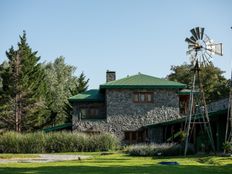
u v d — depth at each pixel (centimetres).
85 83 7469
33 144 4084
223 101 3941
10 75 5928
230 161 2258
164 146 3180
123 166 2045
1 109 5878
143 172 1725
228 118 2888
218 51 3167
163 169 1864
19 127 5928
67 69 8738
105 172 1723
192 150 3133
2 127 5916
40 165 2145
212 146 3020
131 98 4703
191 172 1725
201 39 3152
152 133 4653
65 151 4125
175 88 4675
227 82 6662
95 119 4728
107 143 4188
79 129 4716
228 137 3106
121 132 4662
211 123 3503
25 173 1689
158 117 4672
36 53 6375
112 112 4688
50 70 8412
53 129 5112
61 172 1728
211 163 2241
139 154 3164
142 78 4806
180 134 3791
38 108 6088
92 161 2489
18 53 6031
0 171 1780
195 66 3166
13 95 5903
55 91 7819
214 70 6812
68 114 6938
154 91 4716
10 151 4069
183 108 5056
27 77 6016
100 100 4822
